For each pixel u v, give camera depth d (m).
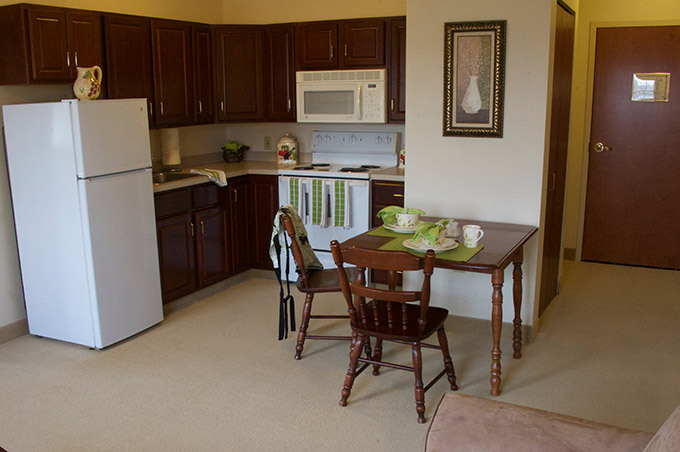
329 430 2.70
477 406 1.83
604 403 2.92
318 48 4.68
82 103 3.26
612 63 5.05
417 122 3.72
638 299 4.39
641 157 5.10
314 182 4.51
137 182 3.64
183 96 4.42
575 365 3.32
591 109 5.18
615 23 4.98
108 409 2.89
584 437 1.65
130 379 3.20
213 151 5.34
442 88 3.61
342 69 4.65
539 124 3.42
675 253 5.14
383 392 3.04
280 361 3.40
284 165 5.07
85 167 3.30
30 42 3.35
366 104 4.59
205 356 3.47
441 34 3.56
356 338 2.84
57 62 3.50
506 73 3.45
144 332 3.83
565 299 4.40
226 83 4.77
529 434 1.67
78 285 3.48
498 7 3.40
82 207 3.34
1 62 3.45
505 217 3.61
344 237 4.55
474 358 3.41
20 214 3.57
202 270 4.39
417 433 2.66
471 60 3.50
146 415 2.84
